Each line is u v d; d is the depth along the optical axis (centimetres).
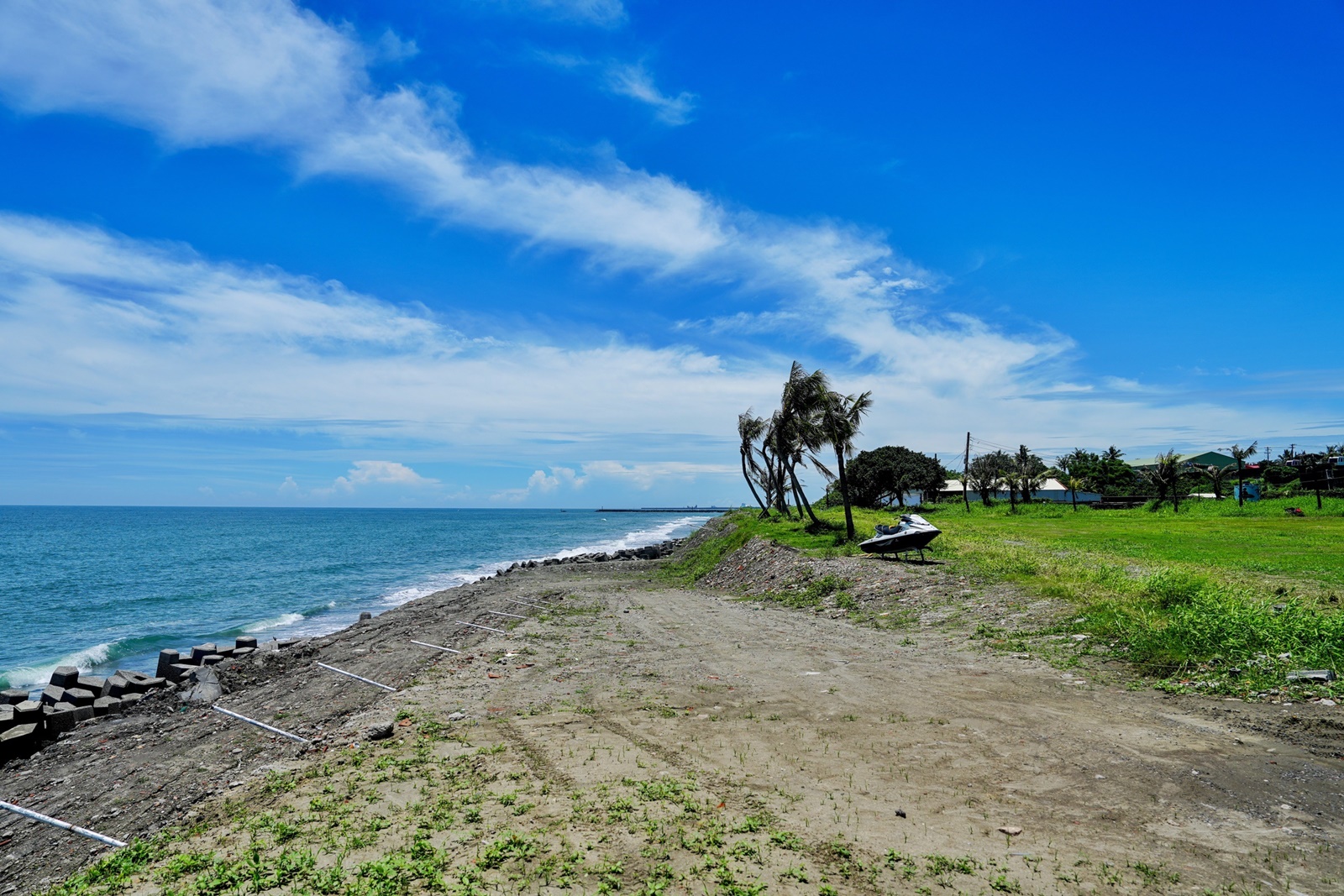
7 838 727
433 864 516
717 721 884
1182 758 661
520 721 930
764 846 528
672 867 500
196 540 8050
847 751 744
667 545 5453
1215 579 1439
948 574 1905
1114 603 1303
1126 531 3756
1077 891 451
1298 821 523
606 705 994
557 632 1738
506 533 11112
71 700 1353
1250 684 872
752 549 3109
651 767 725
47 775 907
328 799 678
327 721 1037
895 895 455
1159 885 453
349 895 480
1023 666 1084
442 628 1881
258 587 3762
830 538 2941
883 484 6512
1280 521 4297
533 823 590
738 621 1789
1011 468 8350
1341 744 667
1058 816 561
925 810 587
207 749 952
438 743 848
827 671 1133
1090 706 856
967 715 845
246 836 612
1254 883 447
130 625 2573
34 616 2759
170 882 532
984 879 470
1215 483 6962
